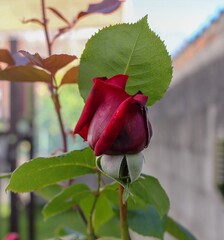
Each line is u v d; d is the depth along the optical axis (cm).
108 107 22
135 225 32
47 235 229
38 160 26
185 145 151
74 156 26
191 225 145
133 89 26
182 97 154
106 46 26
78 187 30
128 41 25
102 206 33
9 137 151
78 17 32
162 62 25
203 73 126
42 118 649
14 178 26
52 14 38
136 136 21
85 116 22
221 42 108
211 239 121
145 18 25
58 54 26
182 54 147
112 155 22
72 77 30
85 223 34
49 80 30
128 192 21
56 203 31
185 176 152
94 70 26
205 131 126
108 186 30
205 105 125
